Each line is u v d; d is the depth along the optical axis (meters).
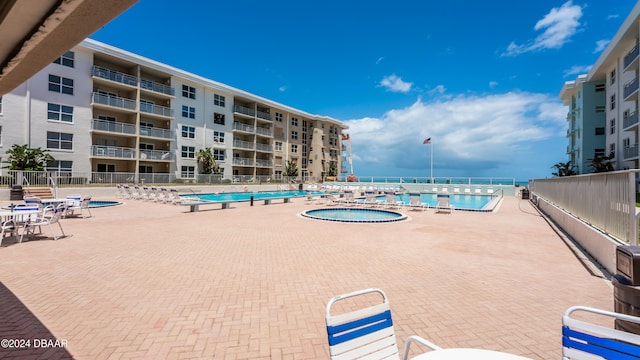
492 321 3.80
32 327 3.56
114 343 3.24
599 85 32.97
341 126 61.38
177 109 33.88
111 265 6.05
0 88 3.72
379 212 16.48
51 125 24.69
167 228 10.38
